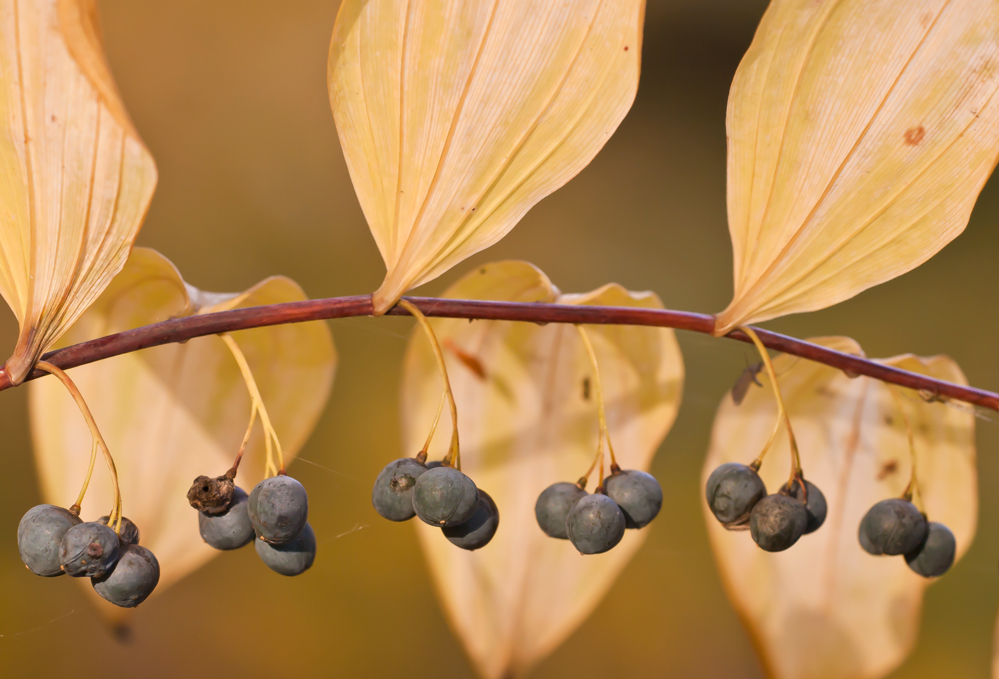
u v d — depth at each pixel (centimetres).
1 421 87
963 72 51
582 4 51
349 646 86
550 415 56
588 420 56
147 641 83
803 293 52
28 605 81
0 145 50
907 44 51
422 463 51
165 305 54
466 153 51
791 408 58
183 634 84
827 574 58
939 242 52
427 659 86
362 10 51
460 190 51
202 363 55
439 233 51
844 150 52
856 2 51
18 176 50
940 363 56
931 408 57
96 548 49
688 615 96
